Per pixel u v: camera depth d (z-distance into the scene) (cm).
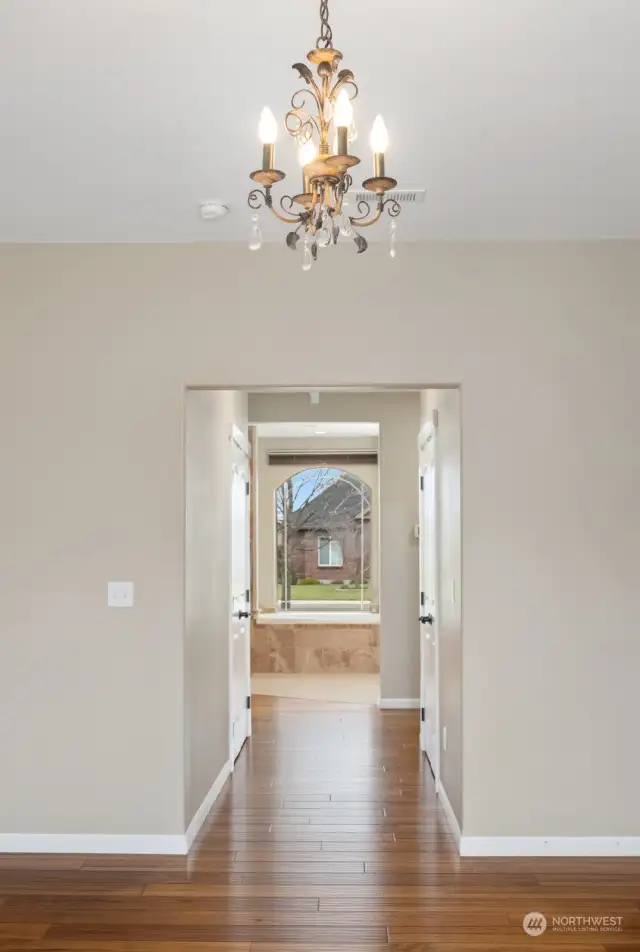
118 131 323
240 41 265
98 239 442
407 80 287
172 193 381
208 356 446
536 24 256
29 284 448
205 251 448
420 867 412
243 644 658
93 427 444
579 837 429
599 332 442
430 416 598
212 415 524
